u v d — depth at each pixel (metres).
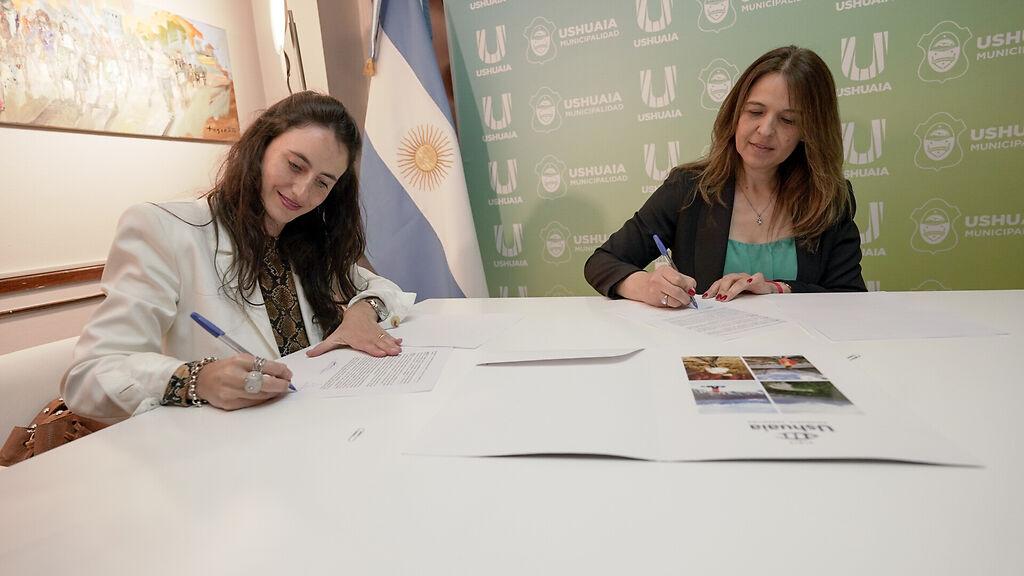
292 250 1.12
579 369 0.64
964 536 0.30
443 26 2.15
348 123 1.03
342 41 2.20
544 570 0.30
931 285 1.81
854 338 0.71
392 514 0.36
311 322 1.13
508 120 2.15
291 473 0.43
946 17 1.63
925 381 0.55
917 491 0.35
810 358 0.63
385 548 0.33
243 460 0.46
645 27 1.91
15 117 1.54
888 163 1.77
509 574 0.29
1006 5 1.57
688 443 0.43
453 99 2.20
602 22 1.95
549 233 2.20
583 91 2.03
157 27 1.92
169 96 1.97
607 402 0.53
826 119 1.21
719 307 0.98
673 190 1.42
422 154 2.03
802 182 1.31
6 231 1.56
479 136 2.20
